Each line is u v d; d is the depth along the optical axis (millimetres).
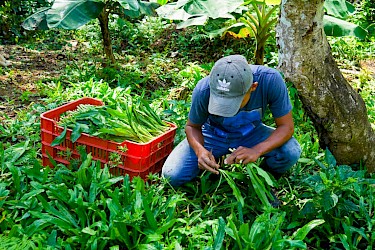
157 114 4285
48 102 4973
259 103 3477
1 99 5273
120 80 5703
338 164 4145
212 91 3188
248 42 7195
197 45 7363
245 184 3773
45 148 3904
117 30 7652
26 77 5945
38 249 2918
